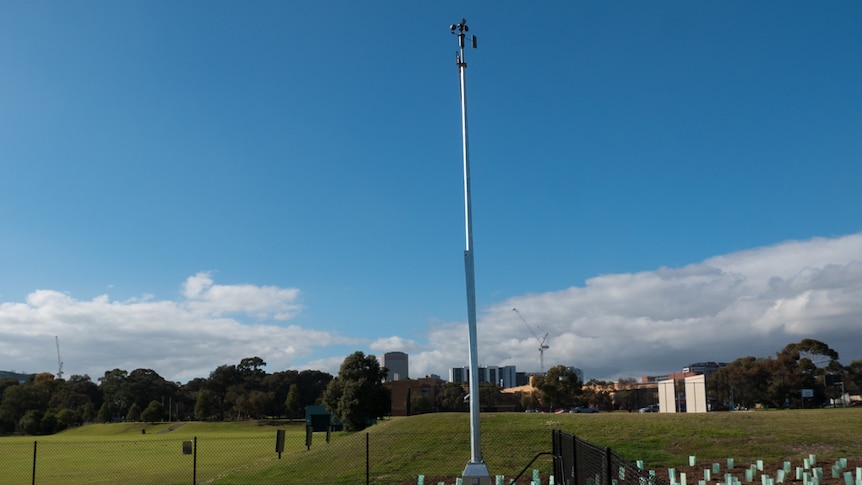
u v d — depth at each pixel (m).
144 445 70.00
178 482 32.81
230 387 174.62
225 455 50.16
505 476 26.73
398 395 117.69
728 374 108.44
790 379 105.06
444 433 34.31
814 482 20.42
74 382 189.62
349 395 85.06
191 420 172.50
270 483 28.59
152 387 181.88
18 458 54.62
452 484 25.91
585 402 122.38
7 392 147.38
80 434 125.31
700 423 34.22
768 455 28.50
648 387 114.81
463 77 18.67
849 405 104.06
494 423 36.25
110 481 35.06
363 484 27.14
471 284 17.33
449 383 139.62
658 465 27.33
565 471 17.78
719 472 24.39
